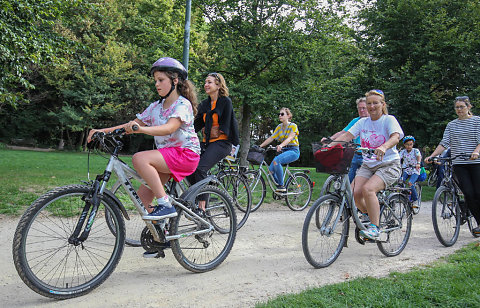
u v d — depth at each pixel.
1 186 7.34
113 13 28.80
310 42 11.87
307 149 35.78
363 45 15.46
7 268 3.34
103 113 28.94
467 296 2.72
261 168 6.62
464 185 4.91
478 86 12.98
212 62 12.62
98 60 28.38
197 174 4.52
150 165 3.04
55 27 24.28
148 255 3.26
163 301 2.79
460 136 5.07
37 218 2.79
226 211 3.86
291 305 2.58
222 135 4.80
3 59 7.38
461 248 4.52
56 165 13.73
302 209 7.03
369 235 3.81
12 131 31.75
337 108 16.42
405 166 7.51
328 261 3.73
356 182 4.05
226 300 2.82
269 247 4.39
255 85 11.75
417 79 13.68
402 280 3.12
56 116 28.89
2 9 7.04
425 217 6.98
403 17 14.16
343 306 2.58
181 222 3.44
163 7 27.55
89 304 2.70
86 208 2.92
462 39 13.17
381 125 3.96
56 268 3.22
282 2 11.76
